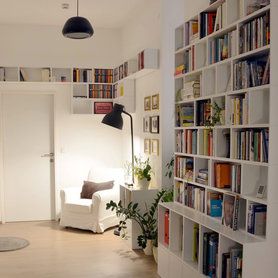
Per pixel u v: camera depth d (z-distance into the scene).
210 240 2.96
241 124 2.78
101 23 6.04
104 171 5.84
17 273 3.87
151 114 4.90
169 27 4.49
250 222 2.69
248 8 2.73
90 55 6.24
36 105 6.13
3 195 6.04
